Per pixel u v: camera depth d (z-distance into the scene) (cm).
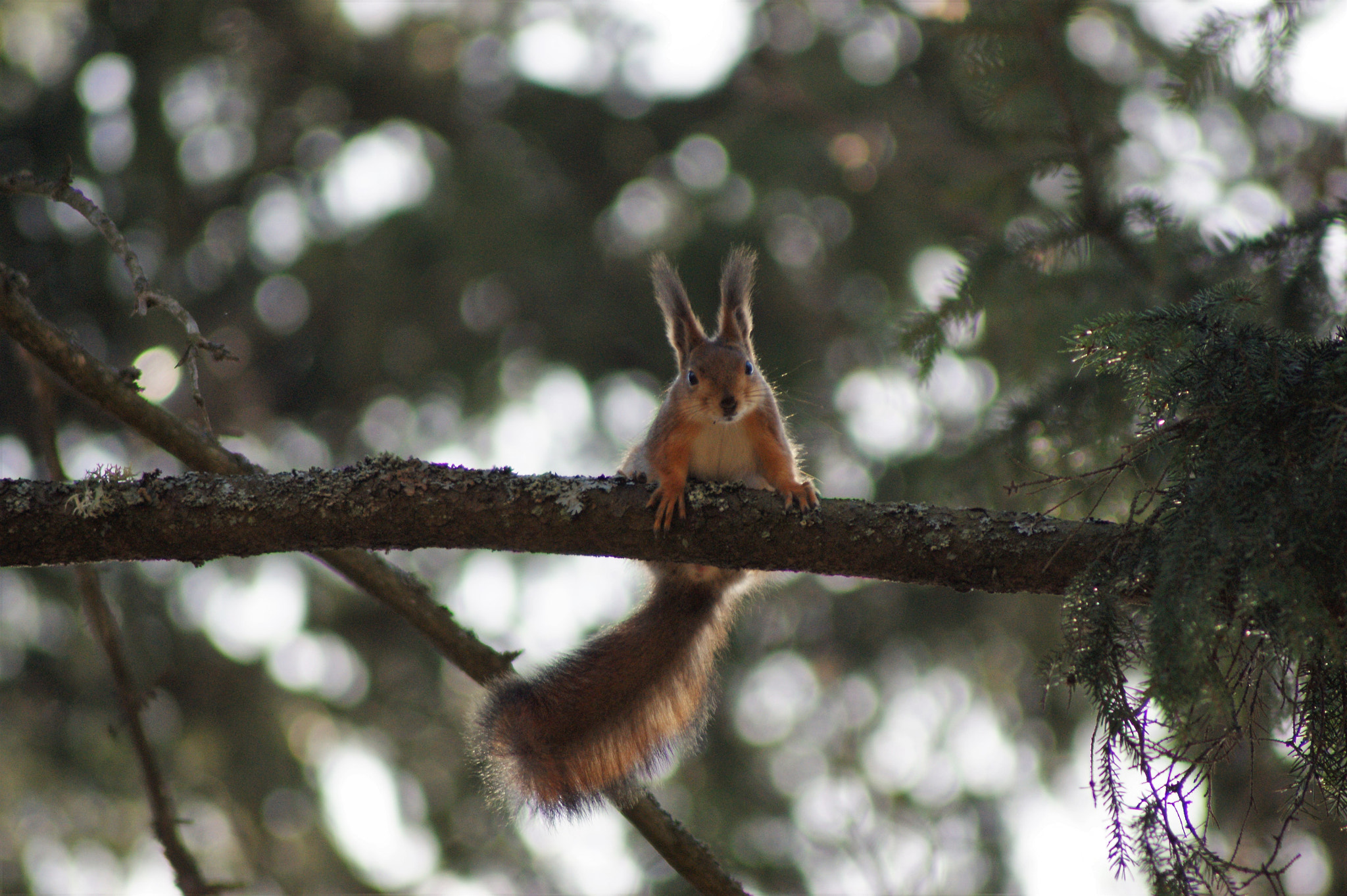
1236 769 1164
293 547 597
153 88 1642
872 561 590
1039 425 839
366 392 1897
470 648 721
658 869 1365
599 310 1875
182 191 1700
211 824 1630
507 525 598
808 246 1847
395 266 1805
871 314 1762
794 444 911
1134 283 875
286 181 1898
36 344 650
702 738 756
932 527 585
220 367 1830
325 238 1831
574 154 1933
